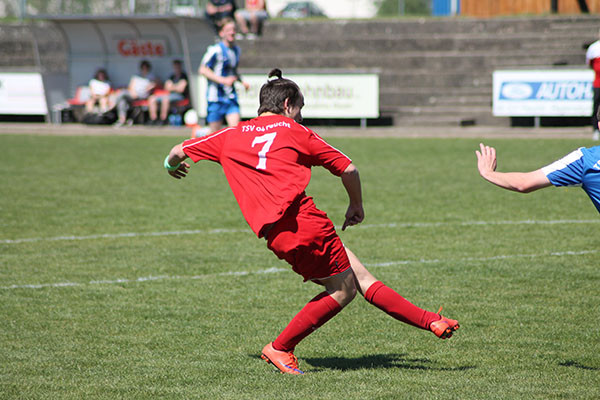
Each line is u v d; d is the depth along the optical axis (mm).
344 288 14711
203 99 77375
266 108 14977
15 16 106875
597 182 13258
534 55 85188
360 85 72188
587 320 18797
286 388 14016
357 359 16109
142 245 28297
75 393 13859
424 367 15453
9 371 15188
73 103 83062
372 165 50531
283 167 14242
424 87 85312
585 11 96438
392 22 94875
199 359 16062
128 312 19891
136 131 74000
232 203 37625
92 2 82312
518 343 17031
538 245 27641
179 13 83312
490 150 14141
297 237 14055
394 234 29938
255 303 20781
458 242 28359
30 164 52000
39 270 24500
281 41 93875
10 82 83812
